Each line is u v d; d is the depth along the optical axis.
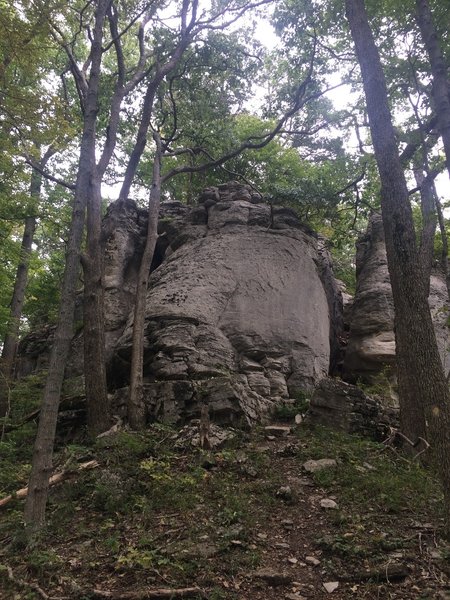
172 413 9.71
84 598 4.64
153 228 11.97
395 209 7.87
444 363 13.70
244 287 12.63
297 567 5.20
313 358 12.41
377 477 7.22
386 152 8.15
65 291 6.64
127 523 6.20
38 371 15.52
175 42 14.98
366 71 8.48
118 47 13.68
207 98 16.58
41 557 5.29
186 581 4.86
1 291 19.44
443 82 6.81
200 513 6.30
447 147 6.50
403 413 8.87
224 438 8.70
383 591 4.66
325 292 14.94
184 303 11.98
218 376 10.61
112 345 12.90
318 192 14.78
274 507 6.58
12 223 16.80
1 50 11.98
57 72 16.56
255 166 21.62
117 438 8.60
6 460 9.10
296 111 15.59
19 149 12.86
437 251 15.82
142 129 13.86
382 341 13.83
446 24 10.84
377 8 11.59
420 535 5.51
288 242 13.67
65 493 7.18
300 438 9.21
